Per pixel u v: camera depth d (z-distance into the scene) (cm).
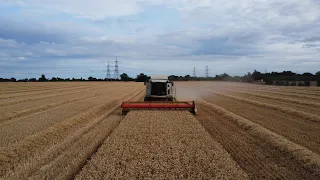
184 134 1362
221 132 1530
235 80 13225
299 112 2130
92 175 849
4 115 1969
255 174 923
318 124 1752
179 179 826
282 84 9200
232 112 2288
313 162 984
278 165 1007
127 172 869
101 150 1093
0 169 948
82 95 4066
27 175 870
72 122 1761
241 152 1151
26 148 1180
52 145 1224
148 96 2592
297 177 899
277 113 2244
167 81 2584
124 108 2212
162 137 1295
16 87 6278
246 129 1600
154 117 1864
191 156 1024
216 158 998
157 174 852
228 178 834
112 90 5588
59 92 4744
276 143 1240
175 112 2100
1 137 1332
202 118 2016
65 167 924
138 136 1320
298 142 1303
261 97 3853
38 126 1605
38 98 3412
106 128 1609
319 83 8494
